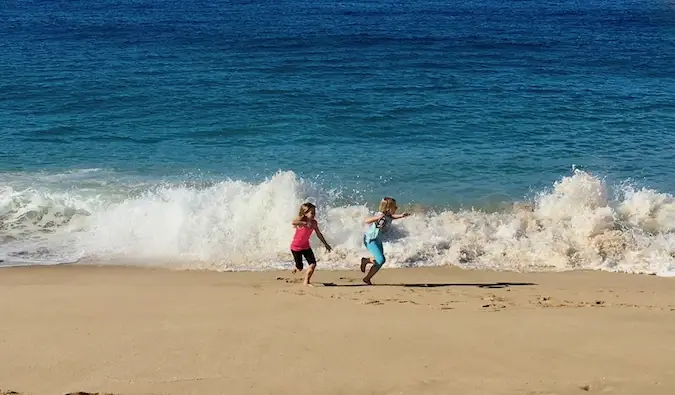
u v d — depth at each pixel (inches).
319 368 266.2
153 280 439.2
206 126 879.7
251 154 768.9
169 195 582.2
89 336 302.0
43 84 1101.7
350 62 1395.2
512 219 569.3
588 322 328.8
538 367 268.2
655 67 1362.0
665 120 927.0
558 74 1279.5
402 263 491.2
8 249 504.4
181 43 1636.3
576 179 595.8
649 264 488.1
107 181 666.8
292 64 1359.5
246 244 522.6
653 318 339.9
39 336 302.0
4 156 736.3
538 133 863.1
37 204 573.3
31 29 1866.4
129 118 910.4
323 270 474.0
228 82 1162.0
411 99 1045.2
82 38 1694.1
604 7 2967.5
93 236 533.3
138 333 306.0
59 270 464.4
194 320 328.5
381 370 264.8
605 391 246.7
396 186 665.6
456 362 273.0
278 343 293.3
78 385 247.1
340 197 631.2
